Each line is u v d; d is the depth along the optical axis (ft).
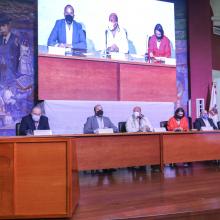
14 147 8.92
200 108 25.26
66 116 21.04
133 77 23.50
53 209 8.89
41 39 20.89
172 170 18.99
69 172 8.94
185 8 25.86
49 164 8.97
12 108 20.40
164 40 24.54
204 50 26.05
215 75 31.12
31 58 21.03
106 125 19.61
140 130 19.84
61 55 21.40
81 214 9.25
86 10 22.17
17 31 20.67
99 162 16.85
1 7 20.27
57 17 21.35
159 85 24.34
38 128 17.44
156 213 9.11
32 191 8.91
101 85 22.56
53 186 8.94
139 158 17.76
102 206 10.16
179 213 9.17
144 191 12.46
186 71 25.75
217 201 10.46
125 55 23.27
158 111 23.90
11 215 8.84
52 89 21.13
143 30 23.85
